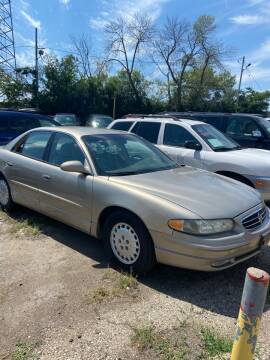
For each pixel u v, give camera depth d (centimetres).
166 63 4228
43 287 369
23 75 3591
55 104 3588
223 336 299
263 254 456
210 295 362
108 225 411
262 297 210
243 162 654
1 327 307
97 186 420
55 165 490
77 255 443
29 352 278
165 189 391
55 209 484
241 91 4928
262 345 291
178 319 321
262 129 931
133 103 4028
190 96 4466
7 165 567
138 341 290
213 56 4225
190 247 346
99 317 322
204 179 444
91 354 277
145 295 359
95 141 478
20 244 475
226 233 356
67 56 3750
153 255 377
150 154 510
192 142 718
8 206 582
